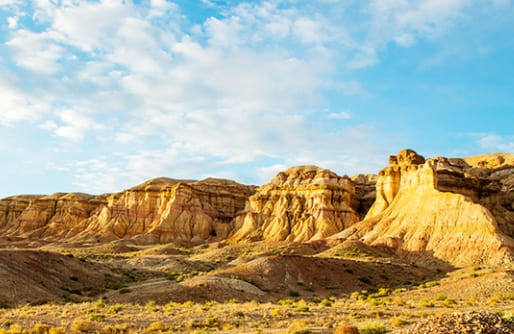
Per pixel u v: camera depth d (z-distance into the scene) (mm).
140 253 131375
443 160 139250
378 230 116625
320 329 31938
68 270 68875
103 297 55719
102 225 194000
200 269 92250
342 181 179750
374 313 40594
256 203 186250
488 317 22344
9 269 58031
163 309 43812
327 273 76188
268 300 57281
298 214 167375
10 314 38969
